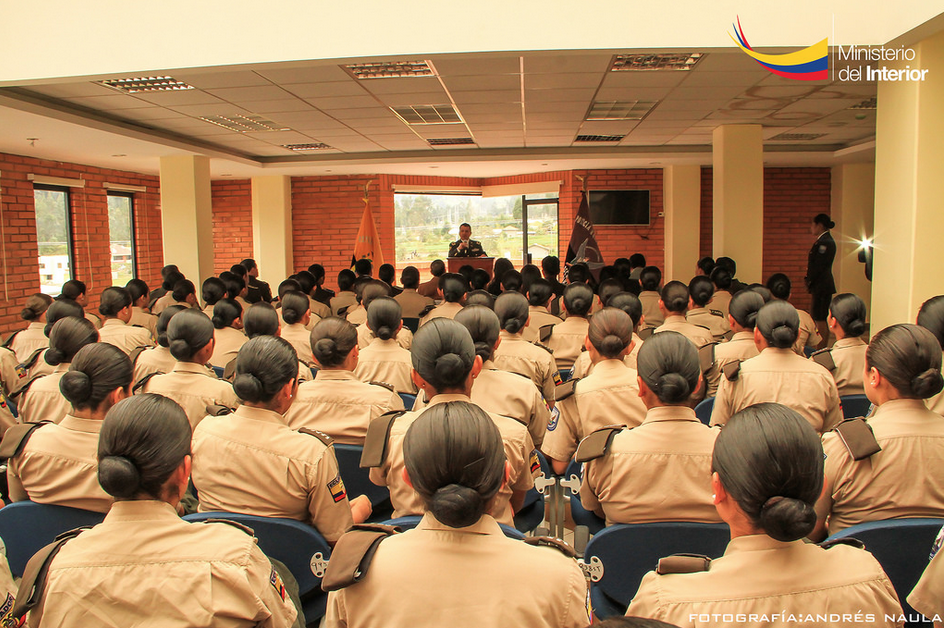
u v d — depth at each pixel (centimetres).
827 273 870
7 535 200
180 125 705
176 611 125
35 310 461
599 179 1195
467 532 116
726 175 752
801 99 606
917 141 409
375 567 117
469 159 948
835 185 1190
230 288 570
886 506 181
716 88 555
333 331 264
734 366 283
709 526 168
